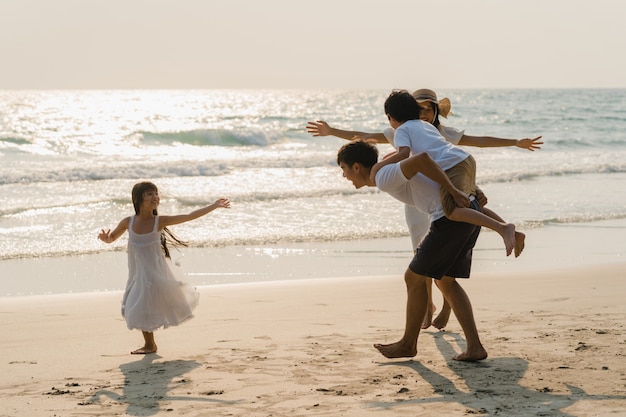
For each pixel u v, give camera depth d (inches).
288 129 1648.6
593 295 307.1
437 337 236.1
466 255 197.8
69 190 736.3
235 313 282.7
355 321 265.9
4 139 1261.1
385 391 175.8
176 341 238.5
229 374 196.1
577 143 1531.7
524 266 412.8
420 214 242.2
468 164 190.4
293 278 387.5
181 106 3161.9
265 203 665.0
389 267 420.5
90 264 430.3
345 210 629.9
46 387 187.9
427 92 235.5
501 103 3083.2
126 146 1295.5
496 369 192.7
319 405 165.6
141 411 165.3
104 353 226.5
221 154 1222.9
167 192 716.7
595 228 551.8
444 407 160.9
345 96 5157.5
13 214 589.3
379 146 1238.9
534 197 715.4
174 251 461.1
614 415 151.7
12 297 329.4
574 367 192.4
